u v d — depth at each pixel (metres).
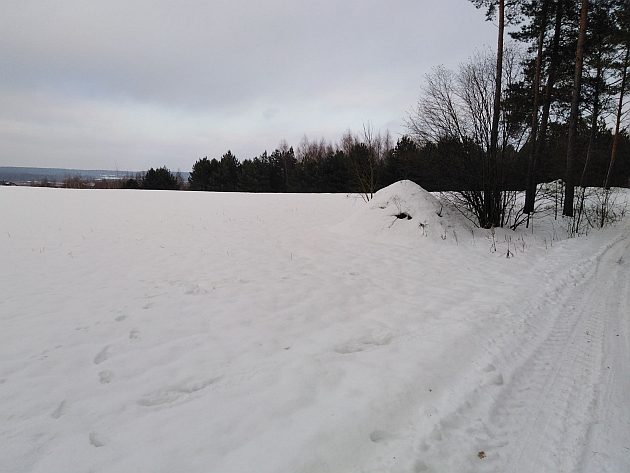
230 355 4.41
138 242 10.99
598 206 16.25
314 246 10.43
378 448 2.92
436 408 3.38
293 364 4.17
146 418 3.29
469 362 4.18
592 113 19.73
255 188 55.66
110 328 5.16
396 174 25.73
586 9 13.23
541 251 9.65
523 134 12.04
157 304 6.07
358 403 3.43
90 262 8.76
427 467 2.75
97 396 3.63
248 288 6.89
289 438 2.99
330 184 46.53
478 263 8.69
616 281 6.95
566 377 3.90
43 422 3.25
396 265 8.54
